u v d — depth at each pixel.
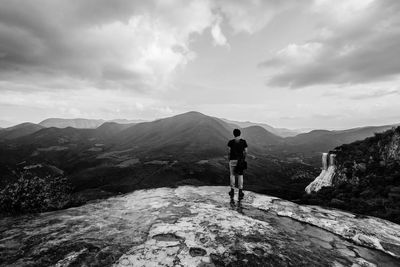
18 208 7.77
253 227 6.24
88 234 5.55
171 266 4.26
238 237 5.55
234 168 8.55
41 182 8.66
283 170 198.12
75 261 4.35
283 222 7.01
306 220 7.26
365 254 5.43
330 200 20.61
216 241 5.29
